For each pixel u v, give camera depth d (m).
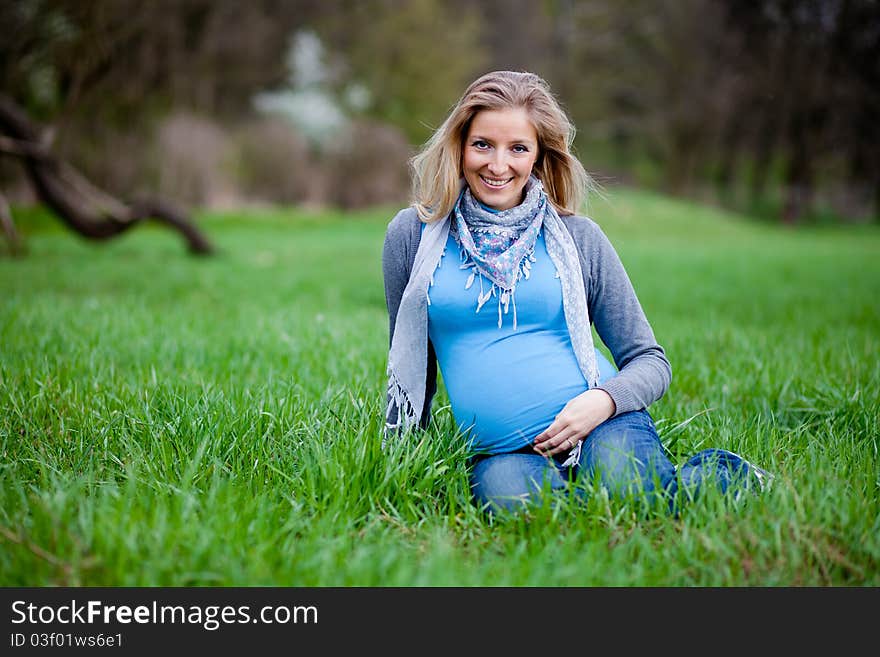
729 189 49.12
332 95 37.16
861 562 2.15
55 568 2.00
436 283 2.65
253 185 27.38
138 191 23.28
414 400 2.76
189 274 9.95
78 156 21.77
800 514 2.22
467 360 2.69
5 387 3.43
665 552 2.15
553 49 50.97
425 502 2.48
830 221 47.44
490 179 2.57
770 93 40.03
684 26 45.19
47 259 11.27
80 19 12.38
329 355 4.39
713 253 17.11
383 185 29.23
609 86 50.25
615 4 49.34
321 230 23.16
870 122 38.88
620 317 2.77
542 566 2.05
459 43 42.72
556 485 2.46
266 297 7.84
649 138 53.06
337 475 2.46
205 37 28.92
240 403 3.19
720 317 7.16
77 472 2.66
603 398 2.55
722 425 3.18
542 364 2.64
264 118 31.06
